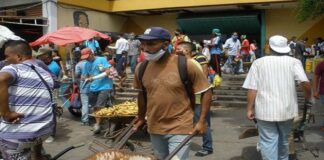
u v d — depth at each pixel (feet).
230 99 44.52
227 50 59.06
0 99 13.29
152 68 14.07
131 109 27.17
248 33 79.46
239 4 71.26
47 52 28.14
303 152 24.02
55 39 41.47
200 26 80.59
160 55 13.62
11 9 69.05
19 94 13.91
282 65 17.72
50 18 65.21
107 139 26.50
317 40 67.67
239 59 59.00
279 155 18.74
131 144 23.18
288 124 18.07
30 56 14.87
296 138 24.23
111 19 80.94
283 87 17.60
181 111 13.80
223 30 80.18
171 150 13.85
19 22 61.46
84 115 33.06
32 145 14.39
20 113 13.79
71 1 69.82
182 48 22.38
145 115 15.28
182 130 13.71
